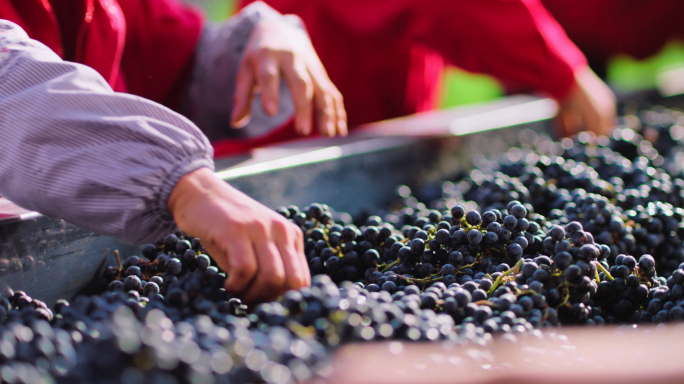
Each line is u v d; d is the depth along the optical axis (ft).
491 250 4.98
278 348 4.00
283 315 4.21
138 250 5.25
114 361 3.87
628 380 3.74
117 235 4.55
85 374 3.89
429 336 4.15
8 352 4.02
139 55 6.85
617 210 5.56
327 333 4.12
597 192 5.88
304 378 3.93
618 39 12.07
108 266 5.13
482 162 7.36
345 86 9.41
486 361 4.07
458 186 6.65
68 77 4.55
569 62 8.49
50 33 5.66
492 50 8.61
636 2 11.59
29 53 4.63
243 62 6.44
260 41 6.42
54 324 4.40
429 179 7.07
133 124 4.45
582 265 4.66
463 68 9.20
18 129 4.45
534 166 6.22
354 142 6.73
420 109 10.18
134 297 4.60
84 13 5.80
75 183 4.43
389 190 6.68
